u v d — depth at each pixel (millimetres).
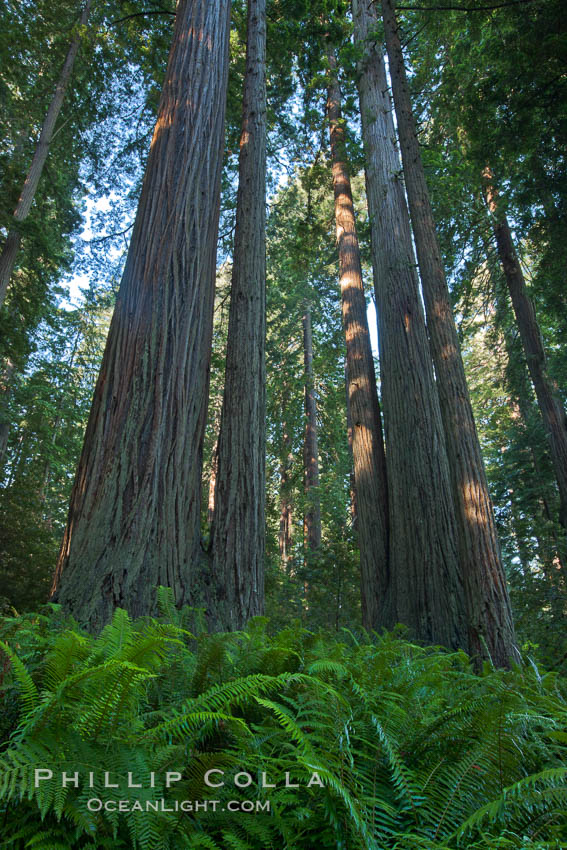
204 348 5508
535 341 12688
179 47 6590
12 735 1367
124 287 5363
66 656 1626
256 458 5789
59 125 14773
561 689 2752
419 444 7301
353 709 1938
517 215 11297
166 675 2043
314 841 1375
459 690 2531
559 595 10703
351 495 19141
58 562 4234
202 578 4832
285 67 12570
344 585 11898
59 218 16062
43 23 12945
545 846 1202
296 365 22672
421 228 6141
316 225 13727
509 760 1512
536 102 9008
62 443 22641
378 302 8984
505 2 8062
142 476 4500
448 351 5559
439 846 1196
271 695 2189
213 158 6203
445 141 12695
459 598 6168
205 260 5711
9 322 14086
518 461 17609
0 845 1150
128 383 4836
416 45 10859
